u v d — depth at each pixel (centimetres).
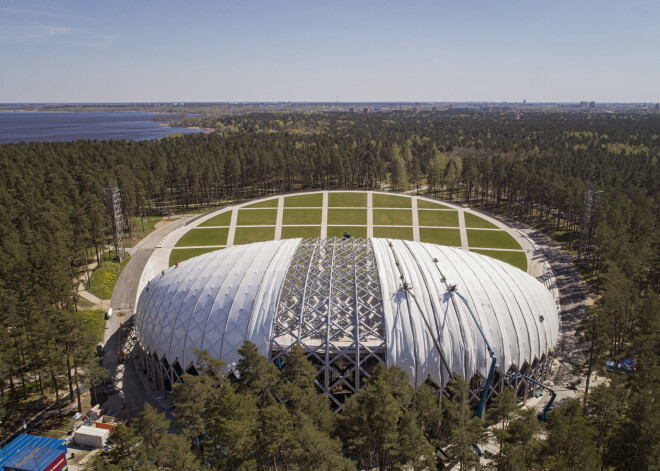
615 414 3616
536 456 3216
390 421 3091
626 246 7256
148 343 5131
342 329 4369
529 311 4962
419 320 4434
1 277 6594
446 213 12688
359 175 16250
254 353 3556
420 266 5162
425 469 3362
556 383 5200
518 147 19838
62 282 6375
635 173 12925
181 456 2905
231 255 5703
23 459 3722
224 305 4753
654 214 9488
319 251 5656
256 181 16962
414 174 17412
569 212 11188
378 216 12369
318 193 14338
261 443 2986
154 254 9912
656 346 4434
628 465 3216
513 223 12200
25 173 12250
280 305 4734
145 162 14575
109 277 8531
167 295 5241
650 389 3928
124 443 2919
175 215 13075
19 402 5041
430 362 4281
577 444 3081
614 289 5253
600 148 18000
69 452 4241
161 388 5069
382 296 4638
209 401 3466
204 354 3772
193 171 13438
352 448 3675
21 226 8856
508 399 3628
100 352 5934
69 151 15612
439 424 3991
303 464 2969
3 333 4906
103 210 9806
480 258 5888
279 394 3547
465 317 4553
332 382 4325
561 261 9350
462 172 14562
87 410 4838
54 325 4603
